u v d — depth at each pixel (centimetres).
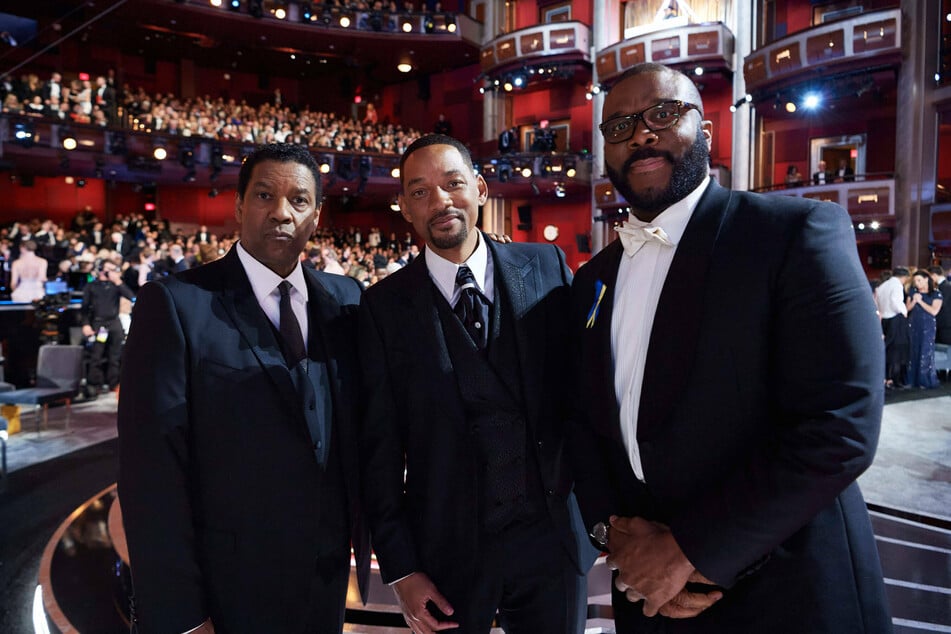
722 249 124
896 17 1291
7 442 591
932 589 300
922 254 1303
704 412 121
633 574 121
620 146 132
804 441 106
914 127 1302
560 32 1769
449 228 171
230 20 1797
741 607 117
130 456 140
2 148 1347
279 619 148
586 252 1836
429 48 1995
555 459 171
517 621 179
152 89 2102
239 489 147
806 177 1573
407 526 172
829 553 115
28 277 930
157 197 2008
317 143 1819
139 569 137
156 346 144
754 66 1483
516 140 1877
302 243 162
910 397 778
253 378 150
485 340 175
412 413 173
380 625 266
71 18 1784
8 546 369
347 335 174
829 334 108
